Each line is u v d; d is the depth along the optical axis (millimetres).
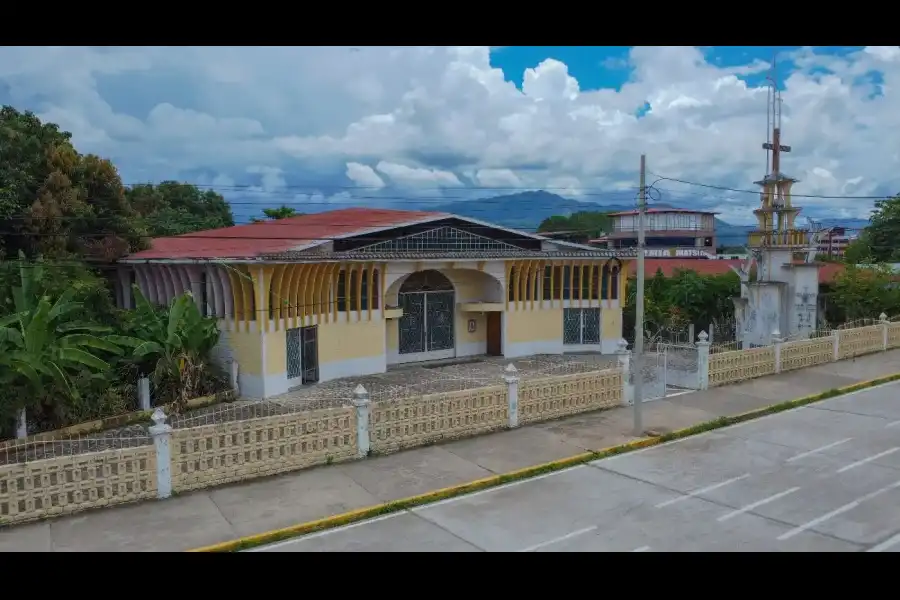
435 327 27844
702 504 12328
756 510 12023
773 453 15430
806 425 17797
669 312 34281
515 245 28609
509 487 13336
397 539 10906
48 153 24688
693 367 25281
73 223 23984
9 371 15453
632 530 11172
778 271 29500
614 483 13508
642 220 16578
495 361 27562
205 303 22375
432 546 10617
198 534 10922
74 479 11586
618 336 30219
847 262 35500
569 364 26328
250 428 13336
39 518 11312
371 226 24812
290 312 21656
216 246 24359
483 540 10836
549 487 13312
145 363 19781
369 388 22047
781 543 10617
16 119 28062
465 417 16344
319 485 13164
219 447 13016
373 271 24422
